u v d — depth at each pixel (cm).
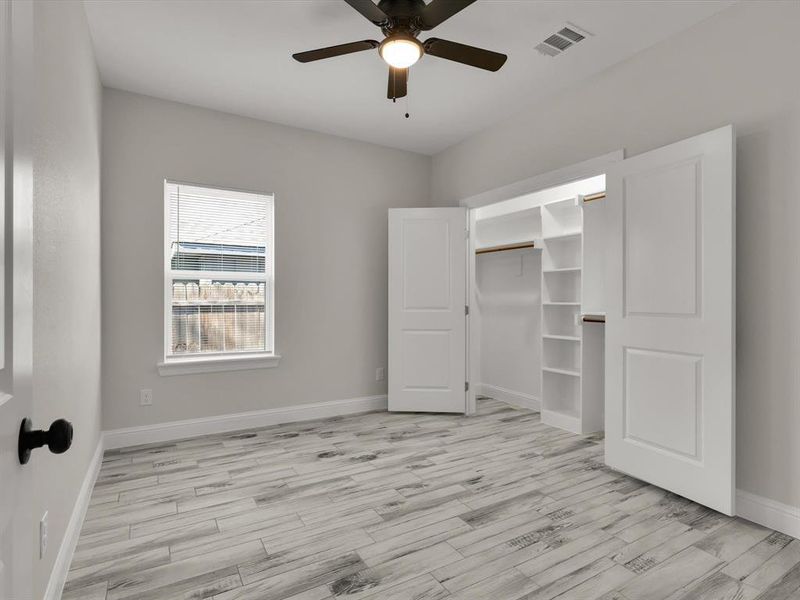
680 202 248
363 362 445
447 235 435
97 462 285
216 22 258
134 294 341
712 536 214
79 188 221
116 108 336
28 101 76
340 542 209
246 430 380
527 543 208
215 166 373
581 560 195
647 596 172
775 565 192
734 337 225
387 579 182
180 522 226
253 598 171
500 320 502
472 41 276
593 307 388
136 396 342
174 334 365
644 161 269
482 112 378
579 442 351
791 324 218
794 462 216
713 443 233
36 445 72
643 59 285
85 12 245
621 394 284
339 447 337
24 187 73
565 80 324
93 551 200
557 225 429
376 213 453
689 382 245
